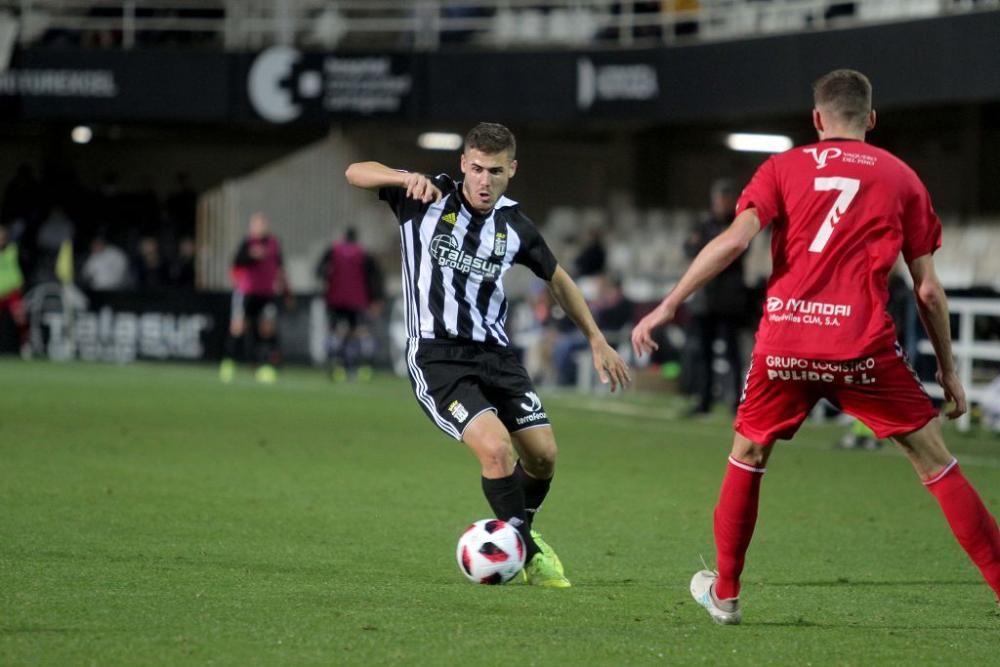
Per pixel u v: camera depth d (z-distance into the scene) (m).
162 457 38.22
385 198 22.31
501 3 84.31
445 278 22.00
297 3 91.38
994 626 19.58
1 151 96.12
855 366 18.12
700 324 55.34
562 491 34.41
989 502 33.81
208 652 16.69
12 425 44.56
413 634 17.92
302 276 88.50
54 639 17.17
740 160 84.00
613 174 88.50
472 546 21.52
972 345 51.97
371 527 27.84
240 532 26.69
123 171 96.44
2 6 88.44
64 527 26.44
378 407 56.50
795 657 17.23
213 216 89.75
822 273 18.14
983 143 71.88
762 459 18.78
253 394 60.72
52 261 87.12
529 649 17.23
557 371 71.62
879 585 23.14
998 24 59.75
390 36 93.44
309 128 94.38
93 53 83.94
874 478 38.09
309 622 18.50
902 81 63.97
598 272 75.94
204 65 83.56
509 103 80.06
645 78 76.25
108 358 82.62
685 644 17.81
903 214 18.41
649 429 51.12
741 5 78.00
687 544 27.06
